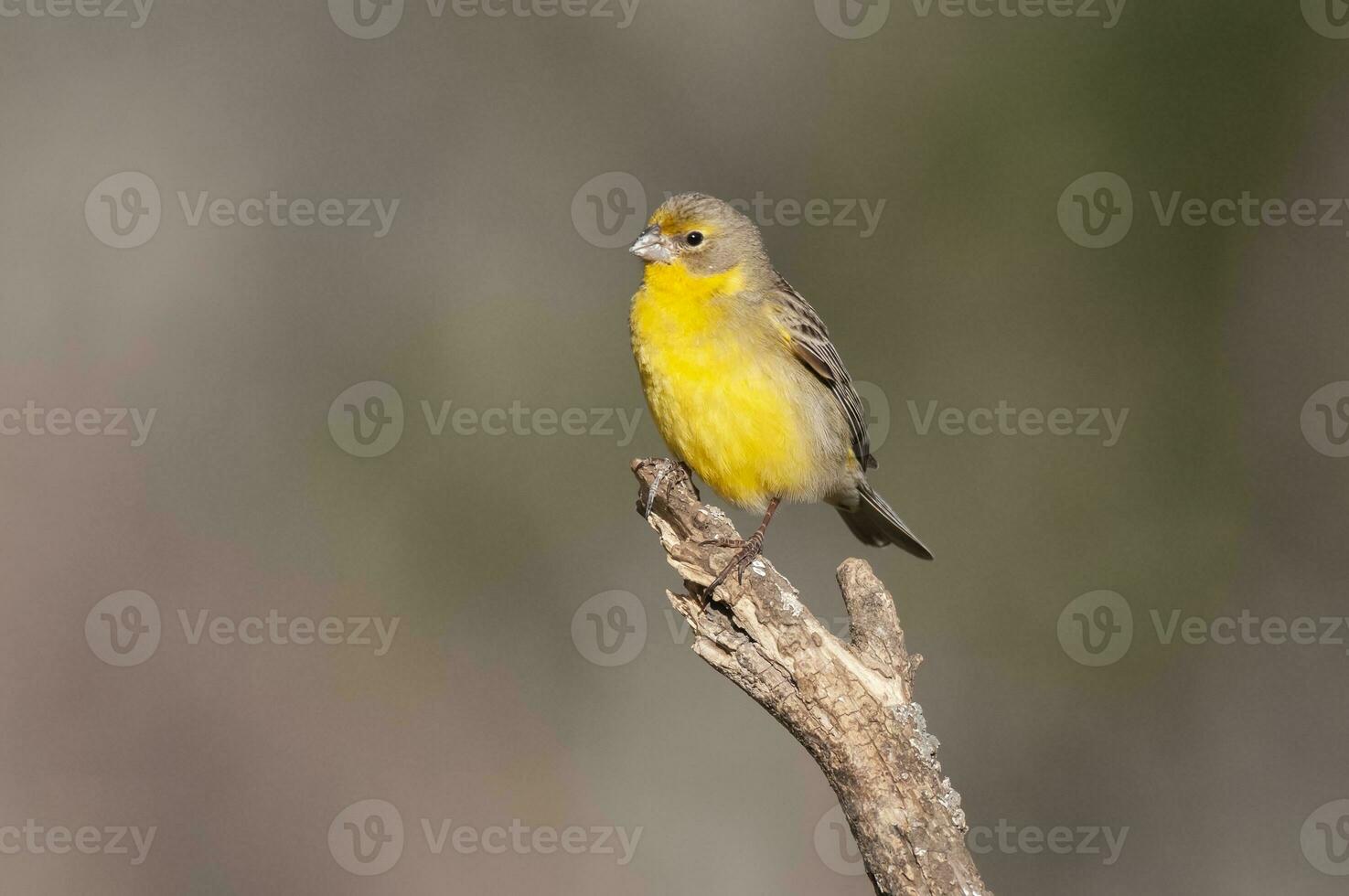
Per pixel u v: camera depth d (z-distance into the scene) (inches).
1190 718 570.9
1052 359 614.5
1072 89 620.7
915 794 249.8
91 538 565.3
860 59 646.5
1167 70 610.5
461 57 672.4
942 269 628.4
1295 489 582.6
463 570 608.1
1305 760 554.9
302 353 637.9
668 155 666.2
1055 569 597.3
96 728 521.0
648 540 615.8
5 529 556.7
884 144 640.4
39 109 662.5
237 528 592.1
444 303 647.1
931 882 245.4
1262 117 599.8
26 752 510.9
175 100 668.1
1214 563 584.4
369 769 538.0
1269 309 593.9
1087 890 546.3
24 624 537.0
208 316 634.8
